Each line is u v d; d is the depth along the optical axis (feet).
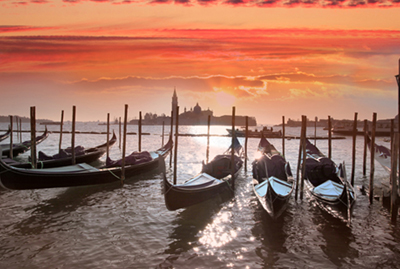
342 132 250.57
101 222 33.45
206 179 42.78
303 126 40.11
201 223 33.47
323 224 33.17
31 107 49.73
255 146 142.20
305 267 24.26
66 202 40.63
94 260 25.05
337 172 43.42
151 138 209.05
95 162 76.74
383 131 236.02
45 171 40.50
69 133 269.85
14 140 159.94
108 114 67.56
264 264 24.66
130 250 26.89
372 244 28.30
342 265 24.57
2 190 45.78
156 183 52.26
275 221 34.01
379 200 41.32
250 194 45.55
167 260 25.18
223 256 25.95
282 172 46.06
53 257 25.46
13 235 29.78
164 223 33.37
